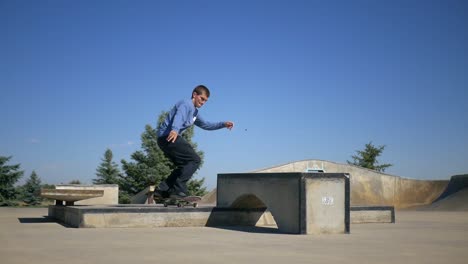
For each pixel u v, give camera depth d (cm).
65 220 955
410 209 2300
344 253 511
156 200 896
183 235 713
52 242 585
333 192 784
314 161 2739
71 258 443
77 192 965
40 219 1059
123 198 2870
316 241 645
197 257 464
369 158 3938
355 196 2744
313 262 440
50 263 410
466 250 548
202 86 813
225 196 994
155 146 2933
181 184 862
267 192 848
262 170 2525
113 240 620
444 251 536
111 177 4100
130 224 869
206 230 822
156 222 891
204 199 2642
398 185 2894
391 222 1116
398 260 459
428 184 2916
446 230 870
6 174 2805
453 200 2239
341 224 783
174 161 860
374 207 1109
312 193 771
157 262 426
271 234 754
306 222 762
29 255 461
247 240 648
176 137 779
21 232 730
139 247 543
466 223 1089
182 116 777
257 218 990
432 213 1662
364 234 775
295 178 779
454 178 2608
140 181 2902
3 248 516
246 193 913
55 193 955
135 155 2931
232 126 851
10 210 1484
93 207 888
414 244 612
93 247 536
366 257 479
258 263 429
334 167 2803
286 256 481
